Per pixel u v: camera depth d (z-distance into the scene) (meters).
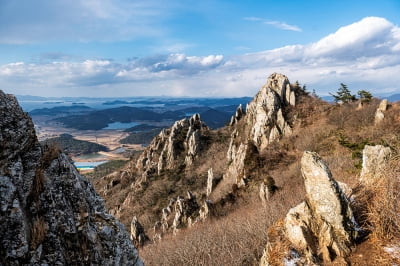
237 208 50.41
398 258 10.94
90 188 8.59
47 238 6.25
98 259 6.99
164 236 51.56
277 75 90.31
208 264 29.73
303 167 13.28
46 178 6.87
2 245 5.53
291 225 13.06
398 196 12.48
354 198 14.12
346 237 12.12
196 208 56.25
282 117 79.44
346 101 85.31
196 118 119.31
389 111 63.00
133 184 107.56
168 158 105.88
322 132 69.50
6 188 5.87
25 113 7.29
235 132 99.62
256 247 26.86
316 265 11.63
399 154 14.52
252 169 61.97
